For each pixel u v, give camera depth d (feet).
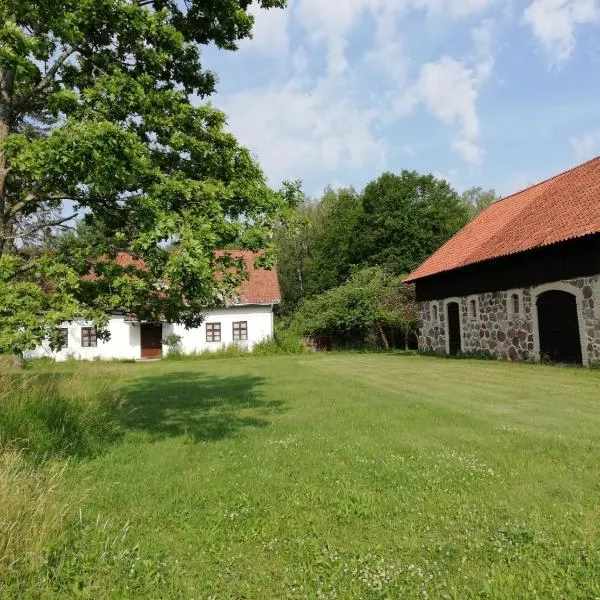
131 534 13.19
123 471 18.35
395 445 20.74
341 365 61.21
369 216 129.70
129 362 84.84
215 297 22.21
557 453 18.85
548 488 15.53
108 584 10.96
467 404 30.19
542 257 53.67
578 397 32.01
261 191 22.50
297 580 10.94
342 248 138.51
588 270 47.37
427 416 26.55
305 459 19.25
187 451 21.08
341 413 28.30
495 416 26.32
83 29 20.42
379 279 103.04
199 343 96.78
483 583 10.45
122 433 24.41
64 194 20.76
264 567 11.62
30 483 14.49
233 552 12.30
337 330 103.35
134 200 19.42
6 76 20.63
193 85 26.81
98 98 19.52
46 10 18.31
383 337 102.12
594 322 46.83
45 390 23.93
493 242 63.62
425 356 73.10
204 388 42.11
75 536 12.97
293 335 99.04
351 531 13.17
